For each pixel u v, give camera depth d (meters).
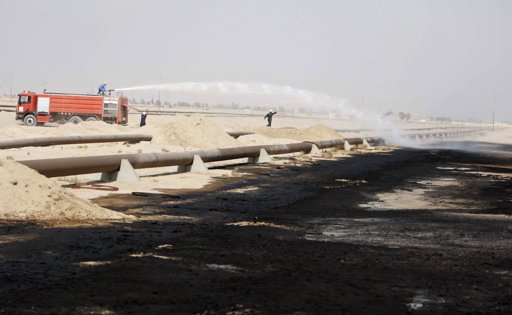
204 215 16.34
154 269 9.84
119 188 21.34
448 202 21.34
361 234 14.19
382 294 8.91
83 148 39.09
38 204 14.40
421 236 14.23
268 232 13.91
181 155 27.30
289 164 35.88
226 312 7.74
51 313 7.45
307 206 18.95
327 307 8.14
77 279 9.04
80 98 64.62
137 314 7.53
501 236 14.61
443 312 8.13
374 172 32.62
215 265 10.32
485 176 32.78
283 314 7.75
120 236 12.56
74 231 12.85
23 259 10.17
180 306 7.93
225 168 31.94
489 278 10.17
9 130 46.88
